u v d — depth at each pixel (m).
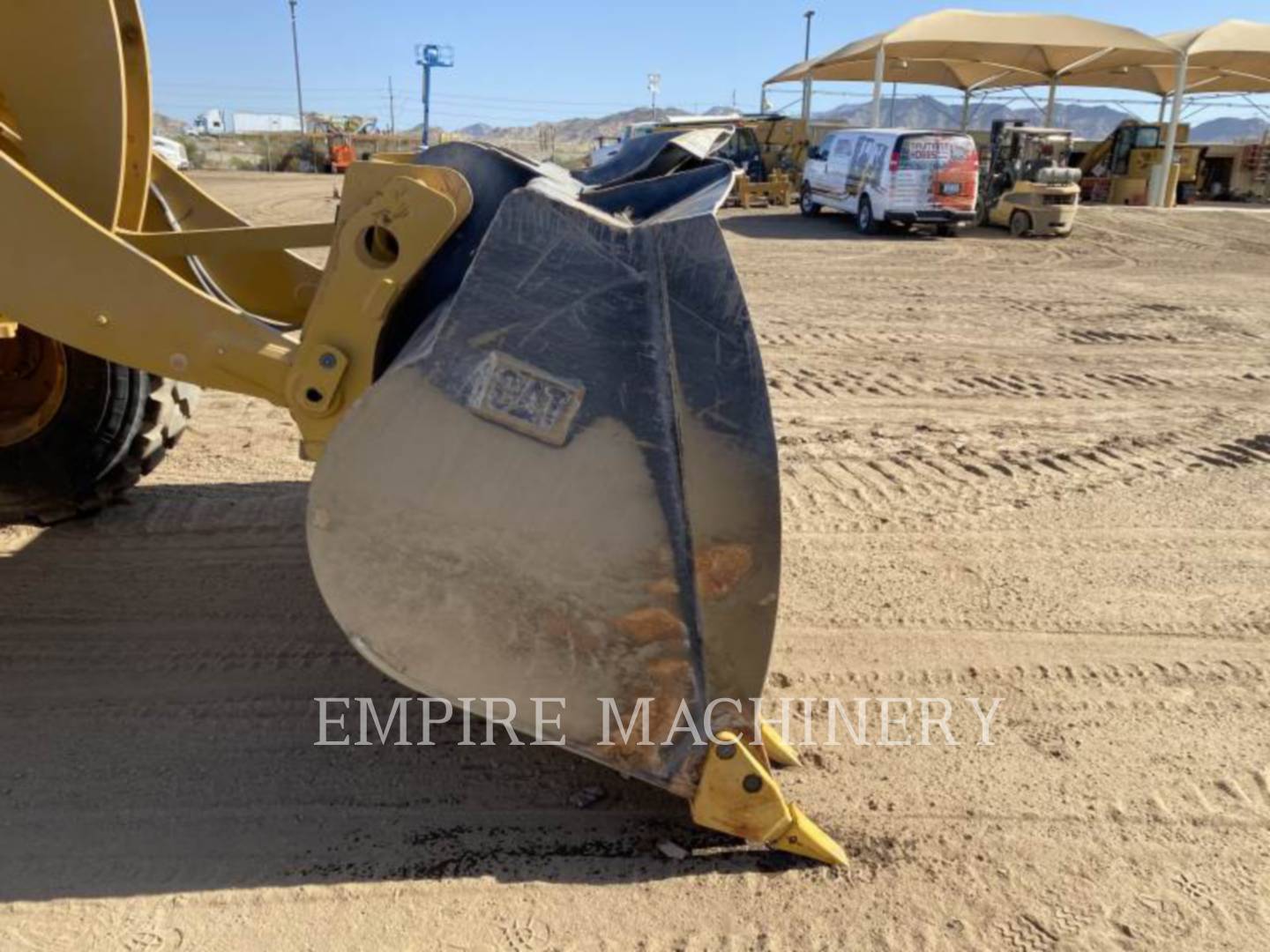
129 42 3.35
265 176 32.00
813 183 20.16
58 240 2.56
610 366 2.27
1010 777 2.97
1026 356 8.16
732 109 41.50
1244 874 2.60
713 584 2.32
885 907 2.46
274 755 2.97
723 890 2.49
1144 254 15.29
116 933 2.32
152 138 3.52
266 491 4.83
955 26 25.17
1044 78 32.78
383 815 2.74
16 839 2.61
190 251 3.14
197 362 2.61
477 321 2.26
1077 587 4.13
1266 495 5.15
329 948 2.29
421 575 2.37
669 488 2.30
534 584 2.35
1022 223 17.50
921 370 7.63
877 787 2.91
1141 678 3.50
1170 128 25.48
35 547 4.18
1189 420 6.43
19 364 4.12
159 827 2.67
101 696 3.23
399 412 2.29
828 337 8.80
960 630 3.78
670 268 2.23
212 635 3.60
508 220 2.24
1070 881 2.56
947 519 4.77
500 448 2.30
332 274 2.47
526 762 2.97
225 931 2.34
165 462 5.16
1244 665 3.60
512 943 2.32
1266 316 10.05
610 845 2.64
